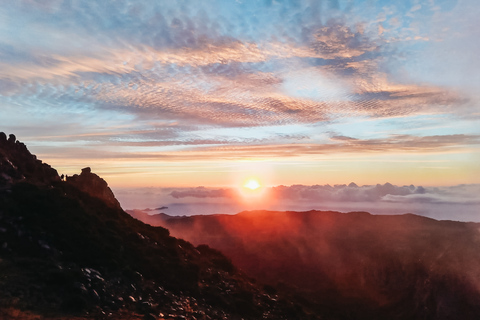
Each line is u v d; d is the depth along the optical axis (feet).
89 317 58.13
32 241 75.72
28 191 92.79
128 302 68.90
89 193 132.05
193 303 81.56
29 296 58.70
